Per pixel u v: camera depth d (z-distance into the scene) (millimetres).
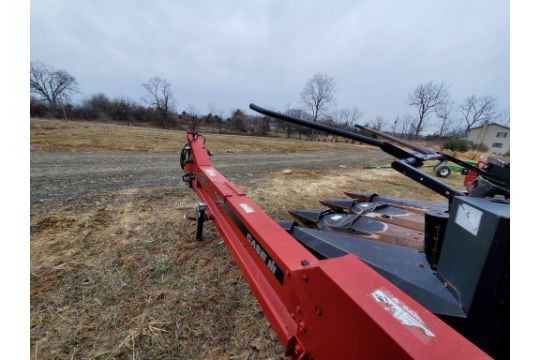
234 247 1436
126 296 1806
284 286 946
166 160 7656
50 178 4746
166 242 2572
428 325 590
